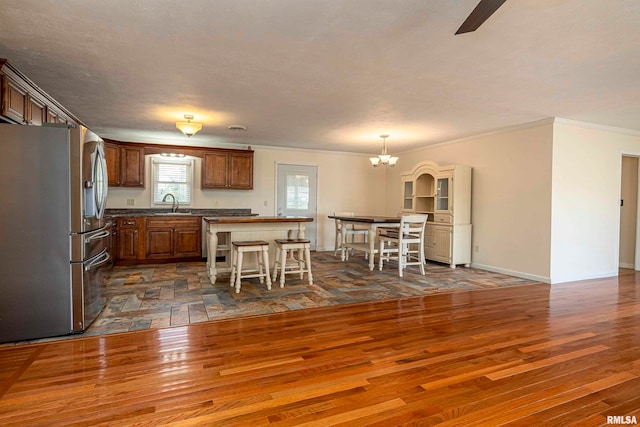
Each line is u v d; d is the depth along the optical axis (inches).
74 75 127.9
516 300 152.6
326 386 79.0
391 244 275.1
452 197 226.8
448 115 180.2
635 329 117.3
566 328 117.9
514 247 204.5
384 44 101.5
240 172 269.0
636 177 235.1
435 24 89.7
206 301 145.3
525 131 199.5
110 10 84.2
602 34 93.8
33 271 104.8
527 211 197.9
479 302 148.8
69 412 68.3
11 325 103.0
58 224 106.7
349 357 94.2
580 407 71.6
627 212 240.1
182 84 137.3
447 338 108.2
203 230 243.9
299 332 112.2
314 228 306.5
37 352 96.0
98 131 233.8
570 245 192.7
